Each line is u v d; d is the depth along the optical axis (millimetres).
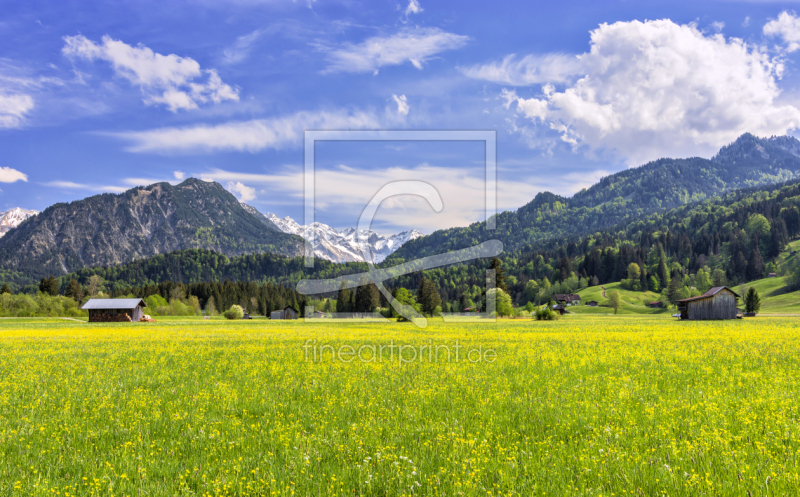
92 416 9953
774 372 14719
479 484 5586
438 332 32500
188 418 9531
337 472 6141
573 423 8641
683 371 15555
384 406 10375
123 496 5625
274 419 9305
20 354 25078
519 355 21000
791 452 6500
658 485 5523
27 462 6883
